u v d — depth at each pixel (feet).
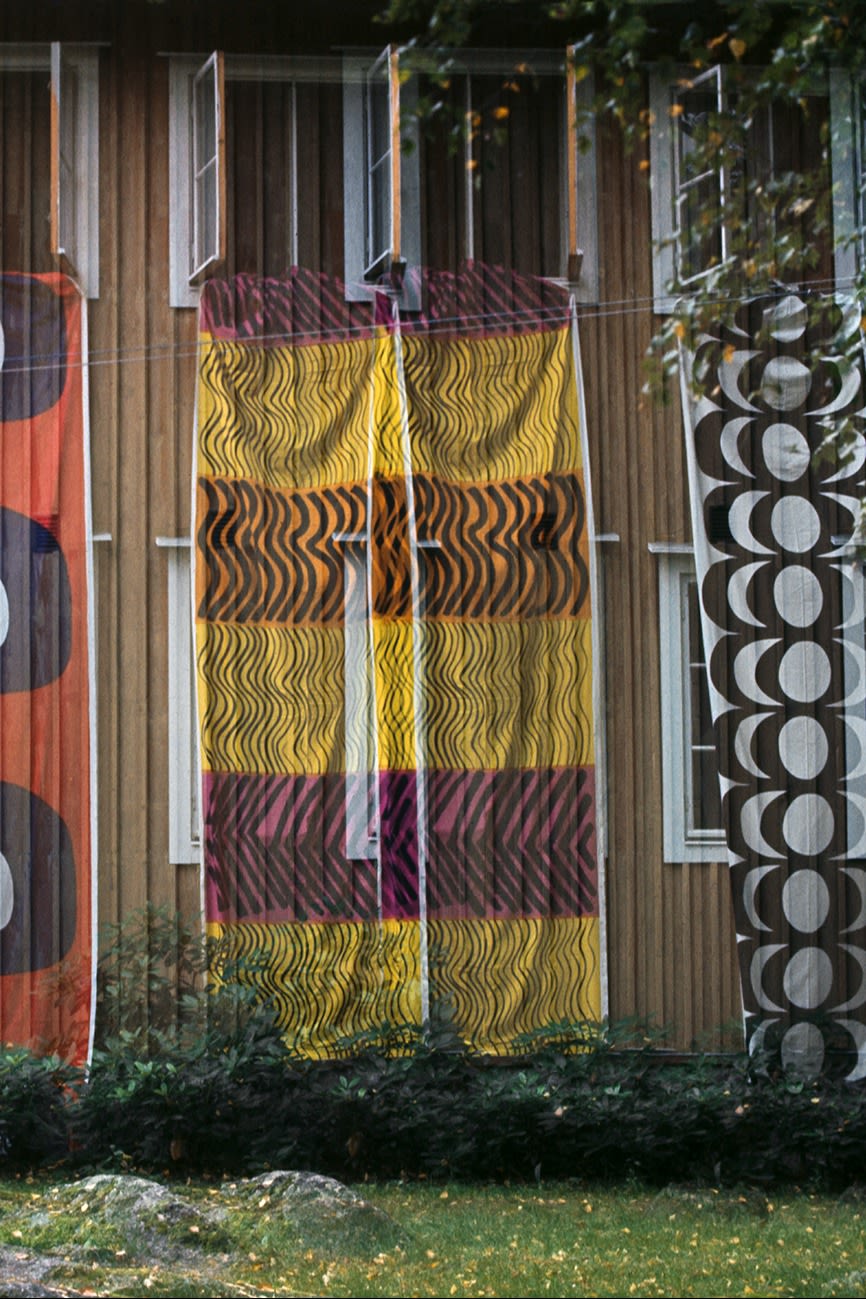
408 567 37.35
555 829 37.27
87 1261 24.79
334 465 37.63
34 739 36.42
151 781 37.04
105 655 37.11
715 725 37.65
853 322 29.76
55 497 37.04
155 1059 34.88
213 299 37.73
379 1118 34.22
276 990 35.94
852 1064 37.14
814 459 31.40
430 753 36.96
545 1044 36.14
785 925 37.42
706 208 28.66
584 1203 31.55
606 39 37.68
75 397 37.42
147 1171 33.40
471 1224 29.07
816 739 38.01
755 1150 34.53
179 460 37.73
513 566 37.73
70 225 37.65
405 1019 36.17
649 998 37.52
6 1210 27.99
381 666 36.88
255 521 37.27
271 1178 28.73
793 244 27.17
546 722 37.52
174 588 37.45
